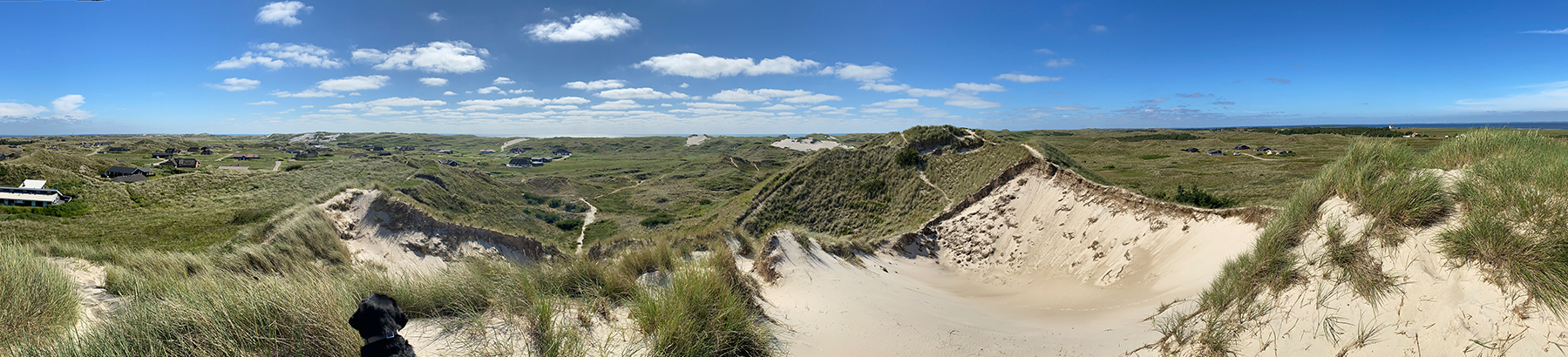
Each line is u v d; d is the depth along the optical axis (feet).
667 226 117.29
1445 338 12.94
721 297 17.15
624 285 19.45
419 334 13.51
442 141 570.05
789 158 353.72
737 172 245.45
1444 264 14.69
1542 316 11.82
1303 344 15.34
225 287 13.32
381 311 10.23
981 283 45.70
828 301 25.72
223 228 71.26
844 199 99.86
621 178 245.86
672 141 506.07
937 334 21.16
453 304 15.07
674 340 14.30
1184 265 33.58
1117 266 41.75
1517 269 12.76
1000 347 19.77
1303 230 20.74
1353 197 20.21
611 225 124.47
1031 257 53.21
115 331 11.02
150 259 26.21
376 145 528.63
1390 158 21.45
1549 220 13.41
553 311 15.47
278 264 29.94
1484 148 20.65
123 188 111.04
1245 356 15.98
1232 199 52.70
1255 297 18.39
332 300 12.90
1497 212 14.92
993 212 63.46
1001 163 82.53
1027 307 30.55
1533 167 16.01
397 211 52.80
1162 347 18.37
